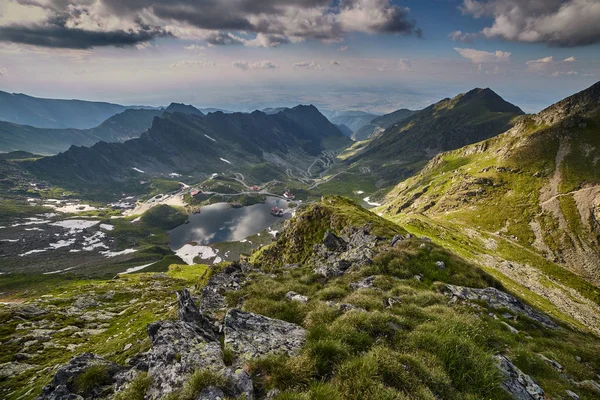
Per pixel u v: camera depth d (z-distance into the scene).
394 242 40.28
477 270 32.09
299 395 8.89
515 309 25.84
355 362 10.41
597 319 110.50
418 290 23.06
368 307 18.14
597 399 14.59
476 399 10.27
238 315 15.34
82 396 11.55
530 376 14.56
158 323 15.39
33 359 52.50
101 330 69.62
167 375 10.59
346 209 101.12
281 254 92.31
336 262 32.66
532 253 190.50
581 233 196.38
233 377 9.95
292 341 13.19
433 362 11.58
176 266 182.12
